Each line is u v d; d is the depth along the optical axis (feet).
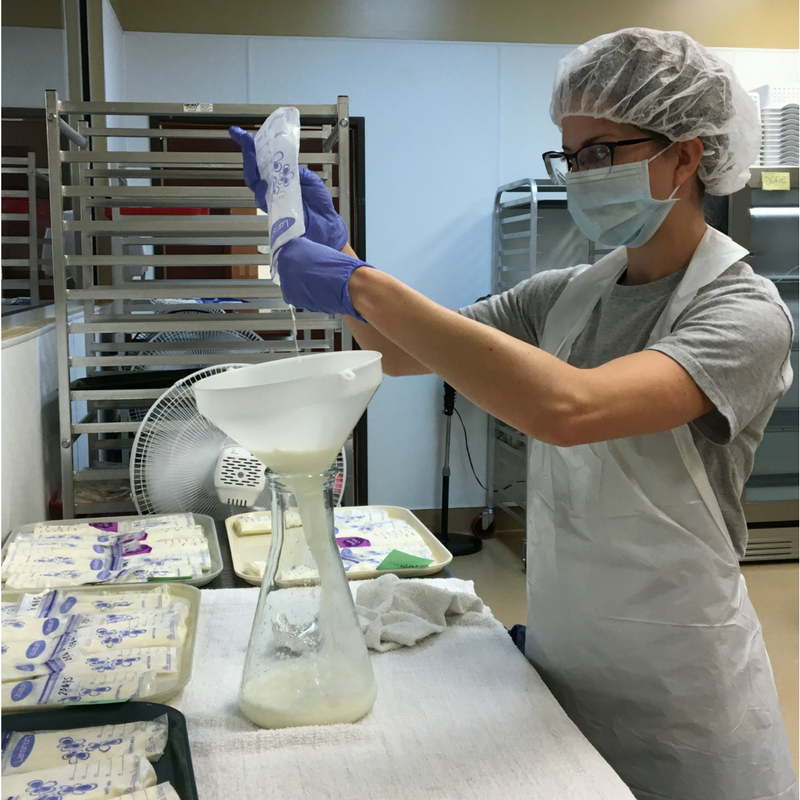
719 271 3.30
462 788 2.51
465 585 4.15
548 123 12.72
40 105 7.42
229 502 5.50
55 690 2.89
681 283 3.36
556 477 3.52
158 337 8.46
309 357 3.08
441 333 2.76
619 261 3.92
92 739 2.60
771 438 12.12
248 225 6.45
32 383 5.81
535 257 11.27
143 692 2.93
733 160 3.59
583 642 3.43
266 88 11.91
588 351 3.84
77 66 8.93
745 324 3.00
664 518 3.25
